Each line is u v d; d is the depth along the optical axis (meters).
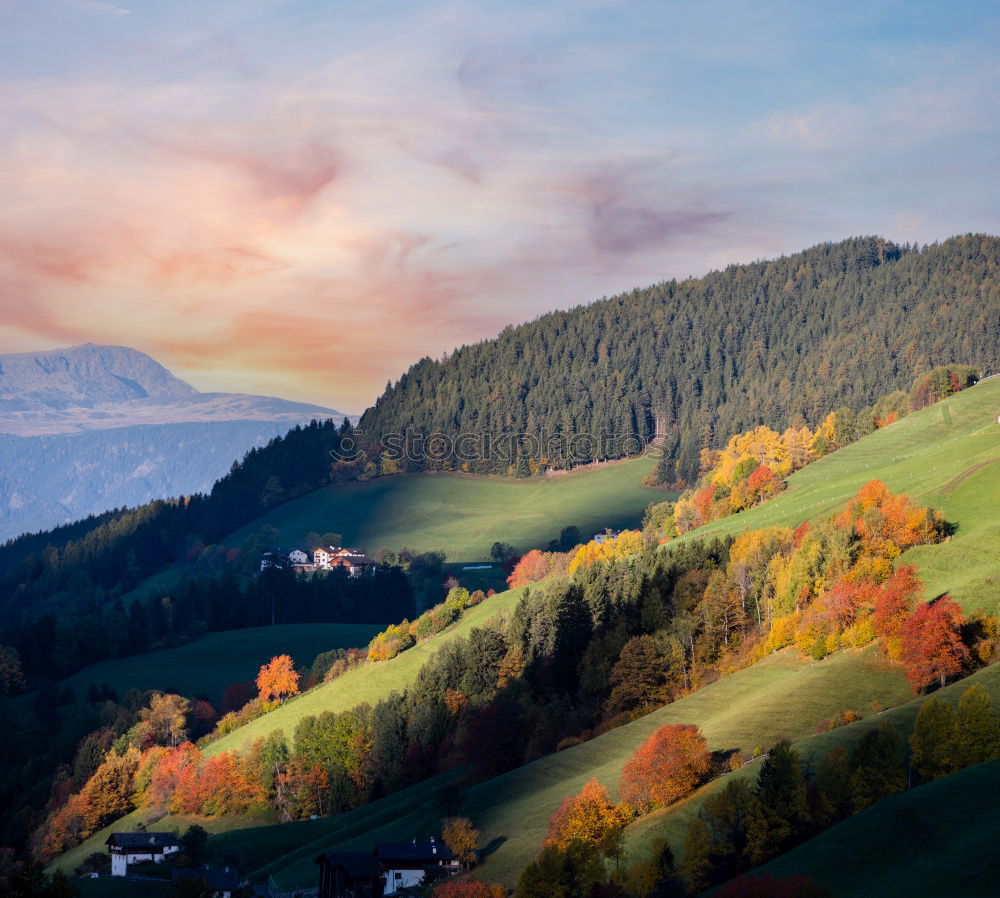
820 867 94.12
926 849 90.69
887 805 98.38
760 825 103.25
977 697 105.06
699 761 122.12
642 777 121.12
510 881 117.50
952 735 104.00
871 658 143.00
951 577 156.62
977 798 95.31
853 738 116.62
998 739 103.56
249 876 156.12
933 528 177.12
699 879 101.62
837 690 137.12
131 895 149.00
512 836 131.62
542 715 178.25
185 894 137.62
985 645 131.88
